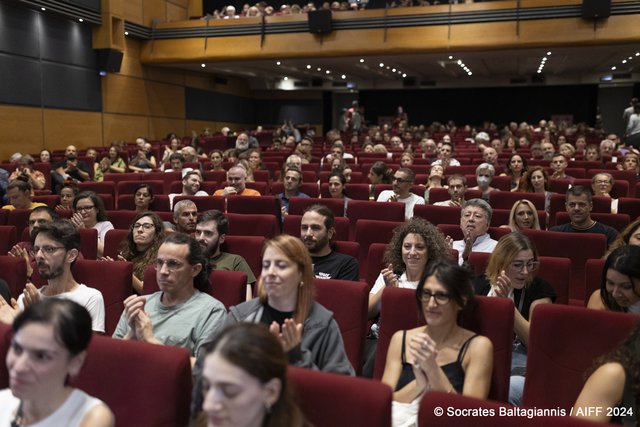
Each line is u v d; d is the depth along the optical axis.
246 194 7.38
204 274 3.23
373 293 3.76
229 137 18.92
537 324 2.62
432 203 7.09
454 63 20.86
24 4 14.24
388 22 17.19
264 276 2.51
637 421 1.98
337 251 4.41
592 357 2.51
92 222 5.62
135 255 4.35
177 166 11.10
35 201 7.28
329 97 29.19
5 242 4.98
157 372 2.14
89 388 2.21
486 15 16.45
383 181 8.11
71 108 16.28
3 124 13.88
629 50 17.11
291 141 17.67
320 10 17.31
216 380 1.42
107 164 12.20
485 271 3.44
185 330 2.98
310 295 2.58
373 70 23.20
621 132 27.59
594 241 4.56
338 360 2.50
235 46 18.36
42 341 1.61
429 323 2.54
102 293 3.55
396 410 2.35
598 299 3.20
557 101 28.34
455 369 2.47
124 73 18.62
